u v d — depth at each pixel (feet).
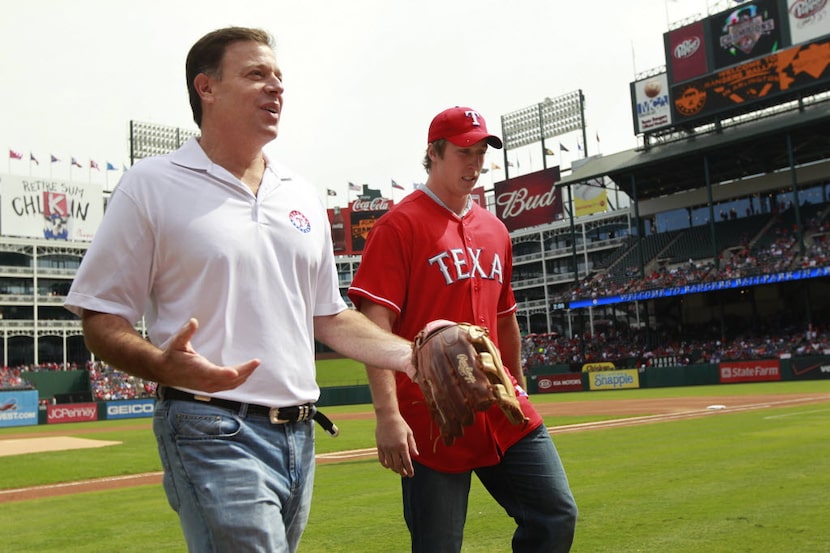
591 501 22.58
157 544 19.89
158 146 229.25
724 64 142.00
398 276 11.14
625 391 126.00
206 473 7.27
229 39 8.30
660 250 163.94
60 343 206.49
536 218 176.24
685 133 156.97
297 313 8.24
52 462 48.29
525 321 217.77
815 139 138.21
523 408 10.81
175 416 7.47
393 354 8.13
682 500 21.97
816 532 17.11
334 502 25.34
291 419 7.95
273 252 8.11
